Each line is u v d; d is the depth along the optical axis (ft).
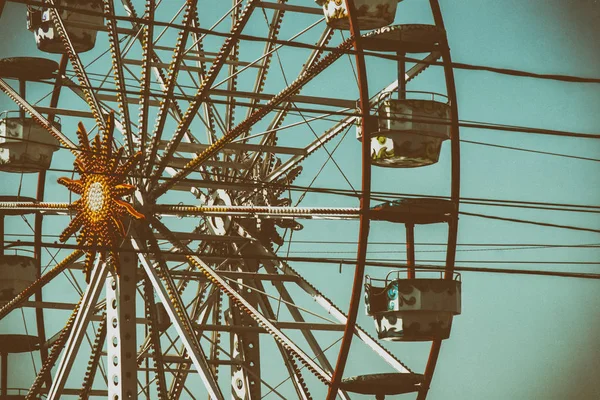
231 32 103.45
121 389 108.17
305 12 118.21
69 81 120.57
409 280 107.76
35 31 123.34
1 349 128.77
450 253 107.34
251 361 123.24
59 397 110.42
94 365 116.26
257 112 104.58
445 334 108.78
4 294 122.21
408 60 76.18
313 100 110.32
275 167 121.19
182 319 106.83
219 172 123.34
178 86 109.19
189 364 125.08
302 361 105.81
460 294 109.81
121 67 110.11
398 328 108.37
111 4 110.32
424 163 112.27
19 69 117.80
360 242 100.58
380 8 107.86
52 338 129.49
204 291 127.44
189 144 117.91
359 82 101.40
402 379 106.52
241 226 122.01
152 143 108.17
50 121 118.62
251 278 112.06
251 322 125.08
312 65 110.73
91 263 109.50
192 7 105.09
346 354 102.68
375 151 110.22
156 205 110.11
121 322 108.99
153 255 112.68
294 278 114.42
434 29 107.86
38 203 115.44
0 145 122.01
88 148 110.01
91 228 109.50
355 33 102.37
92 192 109.29
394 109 108.17
